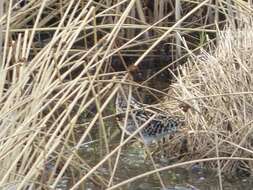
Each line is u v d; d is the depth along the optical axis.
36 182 7.96
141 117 11.42
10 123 8.10
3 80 8.41
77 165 9.09
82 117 13.07
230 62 11.92
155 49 16.70
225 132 11.45
